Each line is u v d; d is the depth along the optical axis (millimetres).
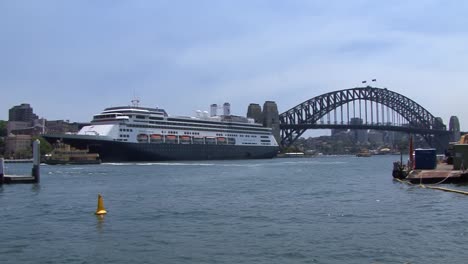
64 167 142875
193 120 189625
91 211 40469
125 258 23766
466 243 25547
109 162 163125
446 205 40531
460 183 60969
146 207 42719
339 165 159625
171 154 177375
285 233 29281
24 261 23484
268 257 23547
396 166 70938
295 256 23594
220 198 50125
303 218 35188
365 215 35969
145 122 169750
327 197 49844
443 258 22609
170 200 48438
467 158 67125
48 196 53281
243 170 117562
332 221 33500
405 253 23656
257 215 37156
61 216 37781
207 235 29109
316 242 26531
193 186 66938
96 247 26234
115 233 30172
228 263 22578
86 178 86812
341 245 25656
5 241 28094
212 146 196000
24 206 44156
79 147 162000
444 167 76375
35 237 29203
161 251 25078
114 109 172125
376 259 22703
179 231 30578
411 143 72625
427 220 32938
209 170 116500
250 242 26891
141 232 30406
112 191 59281
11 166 177500
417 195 49156
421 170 69625
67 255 24531
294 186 65875
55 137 162625
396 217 34625
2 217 37500
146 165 148500
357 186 63594
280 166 146750
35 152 69688
